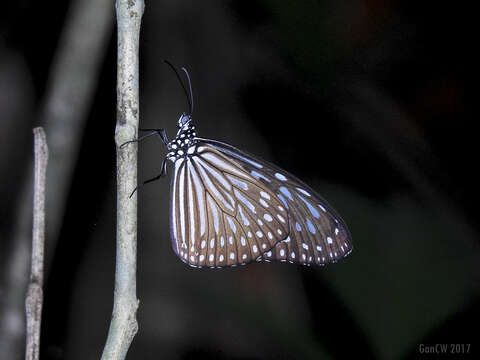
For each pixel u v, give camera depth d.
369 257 0.27
